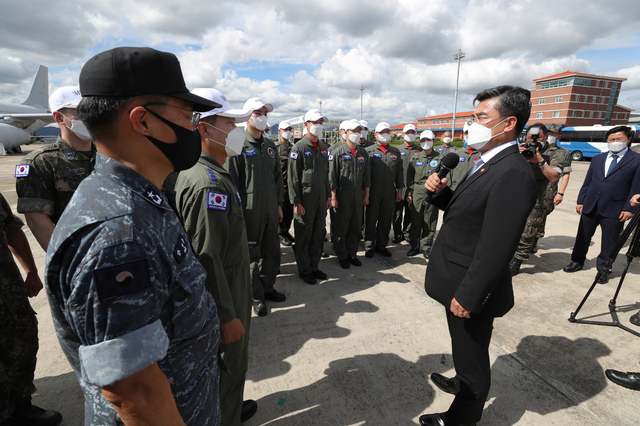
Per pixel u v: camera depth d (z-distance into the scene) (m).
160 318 0.71
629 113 52.12
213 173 1.38
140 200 0.66
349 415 1.88
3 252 1.60
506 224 1.29
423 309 3.05
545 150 4.41
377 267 4.11
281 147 4.93
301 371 2.24
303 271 3.65
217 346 0.92
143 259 0.61
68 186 1.75
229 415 1.53
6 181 10.62
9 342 1.64
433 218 4.29
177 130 0.74
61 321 0.66
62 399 1.98
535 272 3.87
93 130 0.67
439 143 31.81
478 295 1.34
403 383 2.12
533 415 1.86
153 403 0.64
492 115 1.43
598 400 1.96
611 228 3.47
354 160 3.91
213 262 1.26
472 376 1.53
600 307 3.03
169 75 0.71
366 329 2.73
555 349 2.43
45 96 34.03
